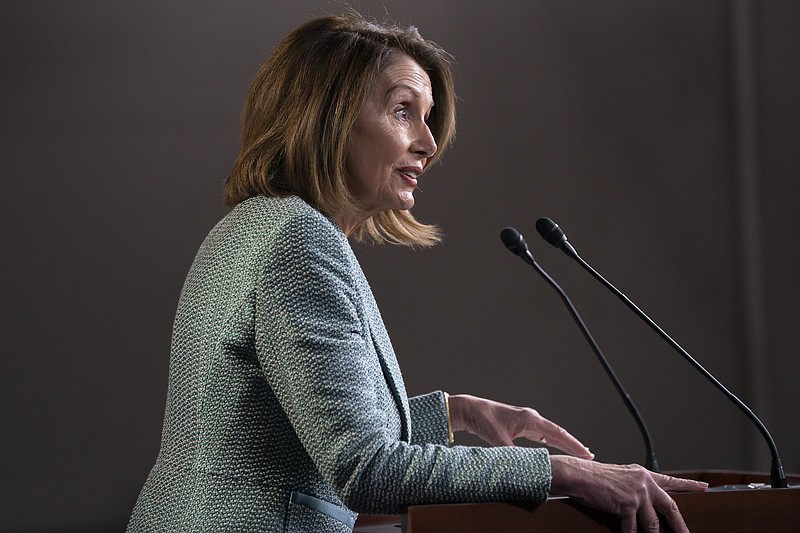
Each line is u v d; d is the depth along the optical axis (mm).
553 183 17359
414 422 6113
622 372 17344
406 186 5191
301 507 4445
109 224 15195
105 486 14852
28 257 14852
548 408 17016
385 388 4559
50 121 15047
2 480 14492
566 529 4188
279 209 4527
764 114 18062
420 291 16625
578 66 17578
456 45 17000
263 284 4312
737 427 17719
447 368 16625
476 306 16844
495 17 17234
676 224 17828
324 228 4469
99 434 14914
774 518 4379
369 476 4066
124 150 15320
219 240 4641
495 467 4191
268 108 5062
